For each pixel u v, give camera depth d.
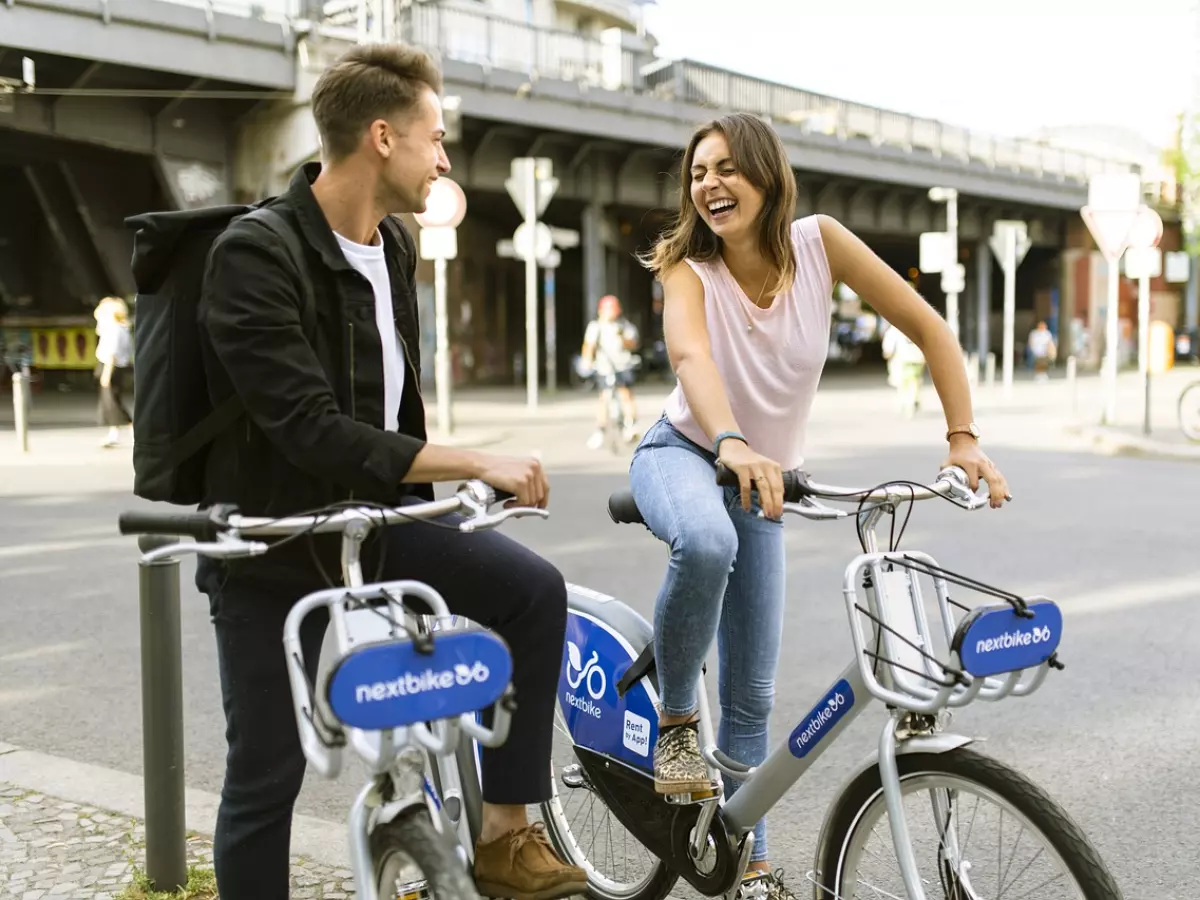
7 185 30.19
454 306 34.56
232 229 2.16
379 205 2.29
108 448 14.55
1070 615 6.17
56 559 7.79
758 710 2.86
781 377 2.71
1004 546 8.10
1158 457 14.13
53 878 3.12
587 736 3.00
